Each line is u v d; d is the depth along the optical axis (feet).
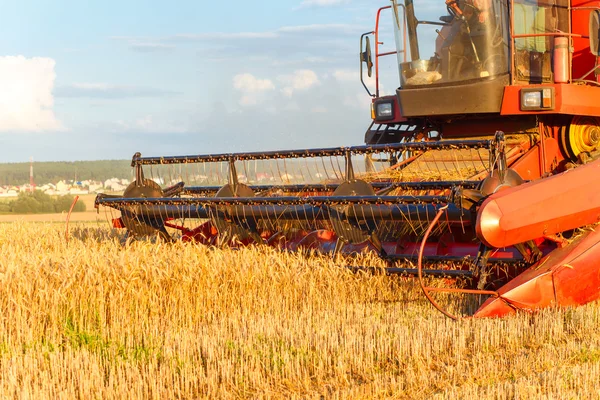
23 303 21.97
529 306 22.63
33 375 17.37
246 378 17.24
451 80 29.66
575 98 27.99
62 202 149.28
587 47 31.24
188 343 19.74
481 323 21.47
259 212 27.78
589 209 23.34
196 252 26.53
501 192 21.89
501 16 28.45
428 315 23.16
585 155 28.22
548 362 17.93
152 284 24.36
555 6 30.42
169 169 33.53
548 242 24.53
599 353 18.42
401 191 26.53
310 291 25.59
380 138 33.99
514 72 28.78
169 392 16.40
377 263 26.08
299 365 18.12
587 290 23.29
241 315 24.09
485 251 22.85
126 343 20.44
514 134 30.32
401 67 31.50
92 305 22.90
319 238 28.86
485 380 16.78
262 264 26.27
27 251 33.40
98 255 25.12
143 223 30.96
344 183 26.55
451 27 29.63
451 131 32.24
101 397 16.01
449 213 22.98
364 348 19.30
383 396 16.10
